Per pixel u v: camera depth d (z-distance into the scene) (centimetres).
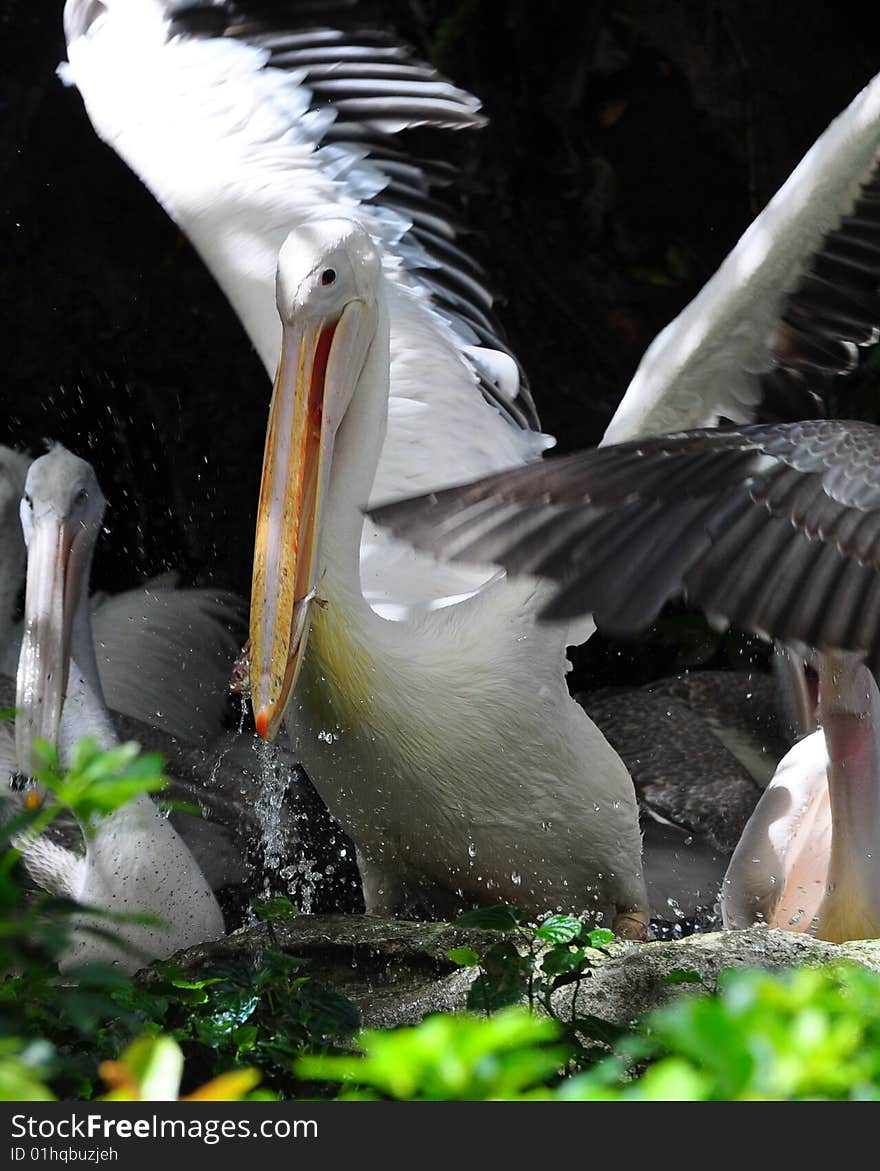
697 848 1242
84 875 950
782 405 977
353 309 845
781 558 607
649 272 1762
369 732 881
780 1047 380
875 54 1612
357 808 929
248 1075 408
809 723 1113
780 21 1596
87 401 1794
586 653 1645
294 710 893
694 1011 386
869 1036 460
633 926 987
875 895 923
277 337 1025
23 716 1031
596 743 950
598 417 1798
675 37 1638
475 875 959
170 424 1803
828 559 601
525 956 742
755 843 995
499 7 1692
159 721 1333
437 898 990
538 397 1791
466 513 618
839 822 919
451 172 1163
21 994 648
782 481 616
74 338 1784
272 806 1166
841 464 614
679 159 1730
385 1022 745
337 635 853
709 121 1711
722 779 1294
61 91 1731
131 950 547
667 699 1392
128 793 488
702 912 1212
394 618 928
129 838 943
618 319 1777
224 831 1182
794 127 1622
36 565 1070
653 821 1268
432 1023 384
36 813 494
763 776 1374
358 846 970
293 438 823
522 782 923
